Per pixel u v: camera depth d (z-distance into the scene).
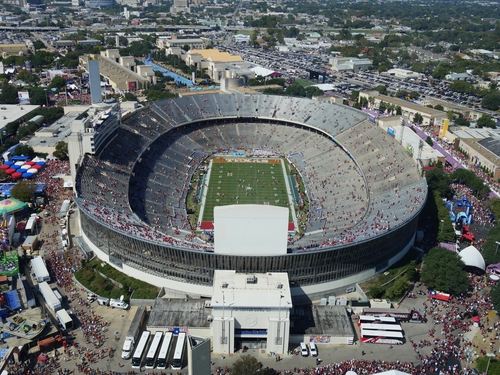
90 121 191.75
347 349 117.19
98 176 179.25
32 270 144.75
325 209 187.25
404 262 153.62
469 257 147.12
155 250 134.75
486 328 124.25
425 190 169.00
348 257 136.00
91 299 132.62
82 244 156.12
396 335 118.69
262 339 118.44
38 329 115.50
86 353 112.69
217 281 123.44
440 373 107.81
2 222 165.75
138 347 111.38
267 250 128.38
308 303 136.38
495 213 184.38
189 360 82.44
